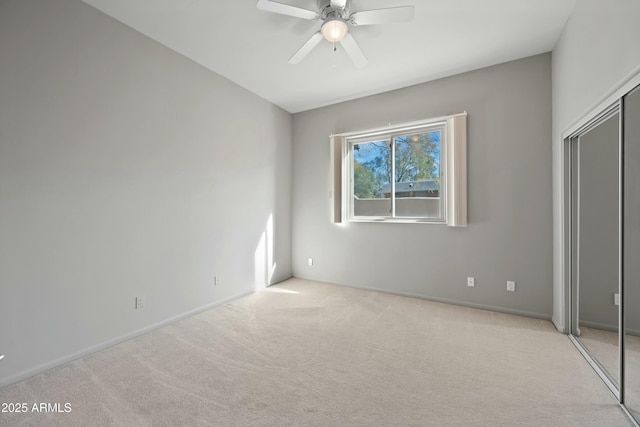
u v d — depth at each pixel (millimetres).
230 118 3512
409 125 3656
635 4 1469
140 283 2586
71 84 2117
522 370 2014
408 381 1894
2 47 1799
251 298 3631
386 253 3848
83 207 2195
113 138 2375
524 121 2998
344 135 4141
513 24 2461
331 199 4199
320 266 4398
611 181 1953
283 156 4465
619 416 1562
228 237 3496
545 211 2912
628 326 1662
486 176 3186
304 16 2098
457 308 3268
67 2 2090
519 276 3043
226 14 2330
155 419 1547
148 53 2631
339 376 1952
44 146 1983
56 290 2051
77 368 2037
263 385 1853
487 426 1498
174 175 2871
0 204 1800
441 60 3047
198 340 2486
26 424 1505
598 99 1858
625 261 1688
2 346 1815
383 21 2105
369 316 3039
